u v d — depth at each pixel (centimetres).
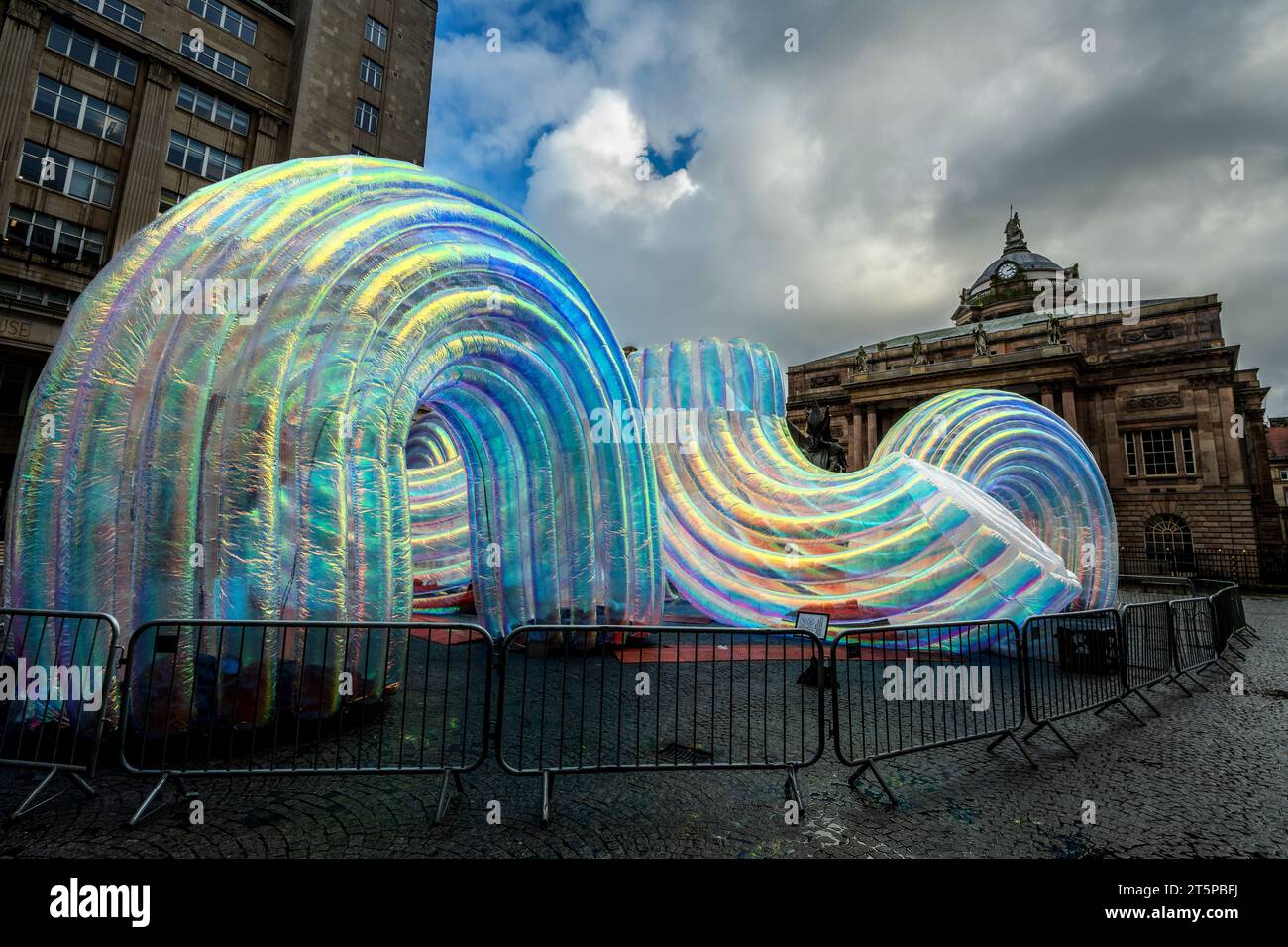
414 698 581
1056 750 509
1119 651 620
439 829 348
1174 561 3712
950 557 880
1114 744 526
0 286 2130
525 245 798
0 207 2175
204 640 443
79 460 433
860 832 360
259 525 467
